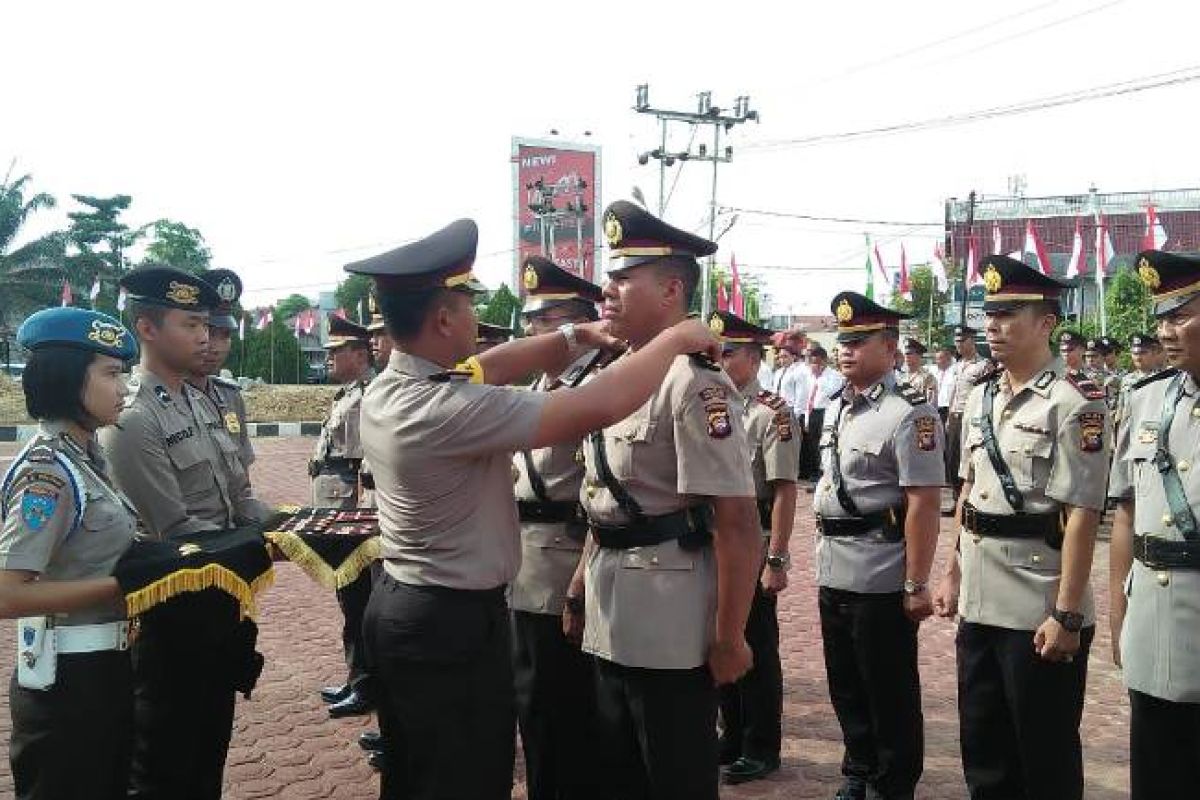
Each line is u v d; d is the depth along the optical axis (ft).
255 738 15.48
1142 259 9.67
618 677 9.29
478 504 8.09
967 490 11.97
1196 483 9.11
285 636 21.42
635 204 9.34
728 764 14.23
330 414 18.25
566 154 140.67
